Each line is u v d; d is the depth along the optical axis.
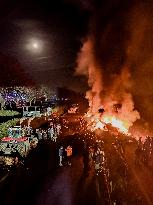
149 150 7.49
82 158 7.75
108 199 5.61
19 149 7.95
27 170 6.89
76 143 8.94
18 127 9.82
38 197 5.72
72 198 5.66
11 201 5.55
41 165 7.15
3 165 7.13
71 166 7.18
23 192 5.85
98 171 6.90
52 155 7.92
